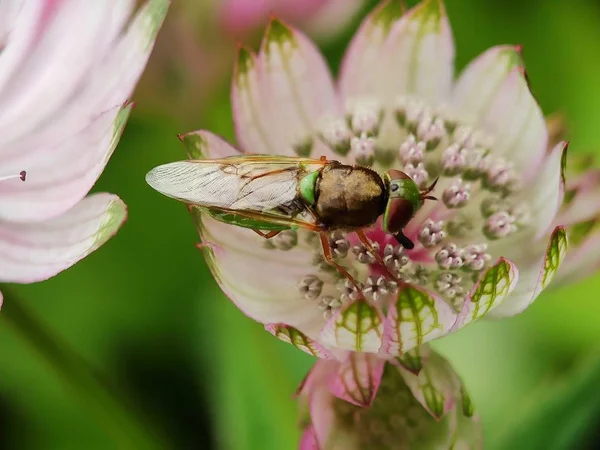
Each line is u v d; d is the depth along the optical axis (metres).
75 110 0.08
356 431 0.08
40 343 0.09
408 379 0.08
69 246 0.08
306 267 0.09
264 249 0.09
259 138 0.09
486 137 0.09
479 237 0.09
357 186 0.08
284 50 0.09
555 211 0.08
